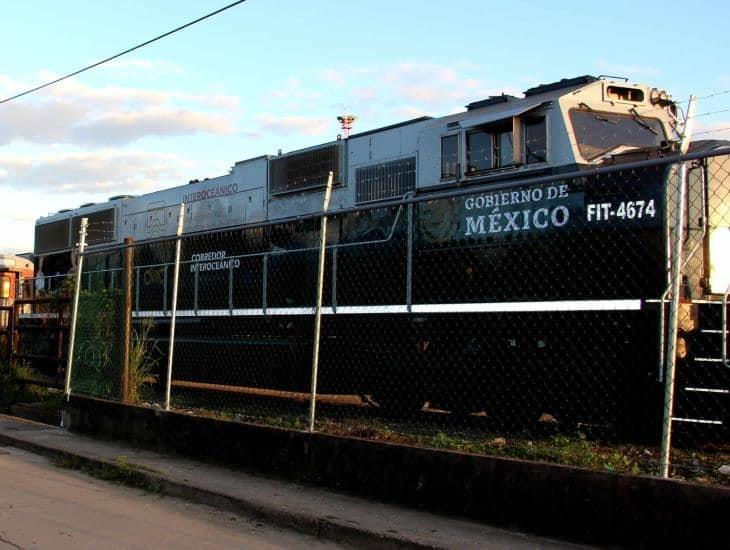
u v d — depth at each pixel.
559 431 8.98
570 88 10.02
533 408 9.14
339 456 7.12
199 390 13.56
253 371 12.66
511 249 9.24
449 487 6.25
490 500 5.99
